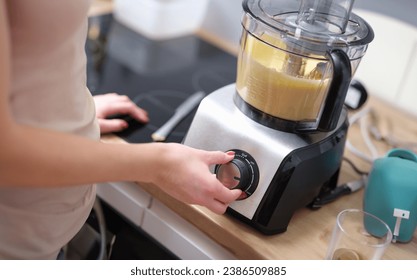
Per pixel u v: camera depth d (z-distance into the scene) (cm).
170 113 96
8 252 61
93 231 88
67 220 65
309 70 67
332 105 64
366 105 106
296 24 69
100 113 86
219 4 130
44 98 55
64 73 56
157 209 81
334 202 80
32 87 54
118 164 55
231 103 76
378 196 74
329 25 70
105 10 134
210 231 73
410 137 99
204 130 74
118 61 114
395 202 72
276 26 67
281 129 71
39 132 49
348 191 81
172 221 80
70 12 52
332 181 80
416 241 75
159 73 112
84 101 62
